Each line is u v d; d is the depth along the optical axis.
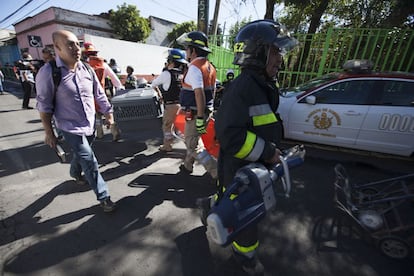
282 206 2.43
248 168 1.12
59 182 2.77
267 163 1.30
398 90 3.12
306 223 2.16
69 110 1.88
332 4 8.19
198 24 6.24
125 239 1.92
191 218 2.19
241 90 1.04
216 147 2.46
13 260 1.69
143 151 3.77
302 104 3.64
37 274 1.59
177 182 2.83
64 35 1.70
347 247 1.87
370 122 3.23
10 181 2.79
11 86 13.25
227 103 1.06
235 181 1.12
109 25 17.81
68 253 1.77
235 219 1.05
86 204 2.36
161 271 1.64
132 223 2.11
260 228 2.10
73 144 1.95
